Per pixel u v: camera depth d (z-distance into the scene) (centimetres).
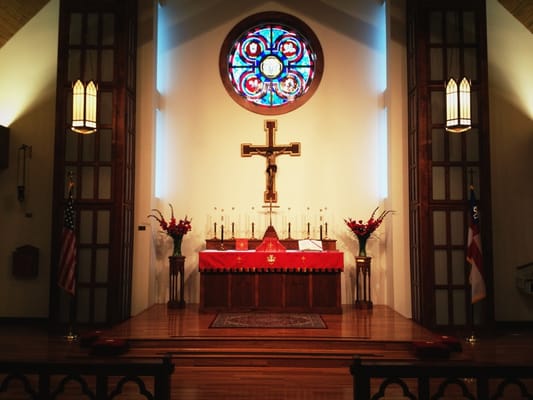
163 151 938
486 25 801
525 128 860
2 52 880
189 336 642
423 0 789
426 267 757
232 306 809
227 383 533
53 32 884
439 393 321
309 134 938
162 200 931
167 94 945
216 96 947
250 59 963
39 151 868
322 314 802
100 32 793
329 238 923
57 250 764
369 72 939
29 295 851
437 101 783
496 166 858
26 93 875
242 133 942
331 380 543
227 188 934
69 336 694
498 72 870
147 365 324
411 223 830
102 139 784
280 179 936
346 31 946
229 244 902
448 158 773
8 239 859
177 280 907
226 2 959
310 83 948
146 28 882
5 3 810
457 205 767
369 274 864
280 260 803
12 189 864
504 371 317
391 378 320
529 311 836
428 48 786
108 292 759
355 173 930
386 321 748
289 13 954
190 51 951
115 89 784
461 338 720
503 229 848
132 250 847
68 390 506
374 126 934
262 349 618
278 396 492
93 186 777
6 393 494
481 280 692
